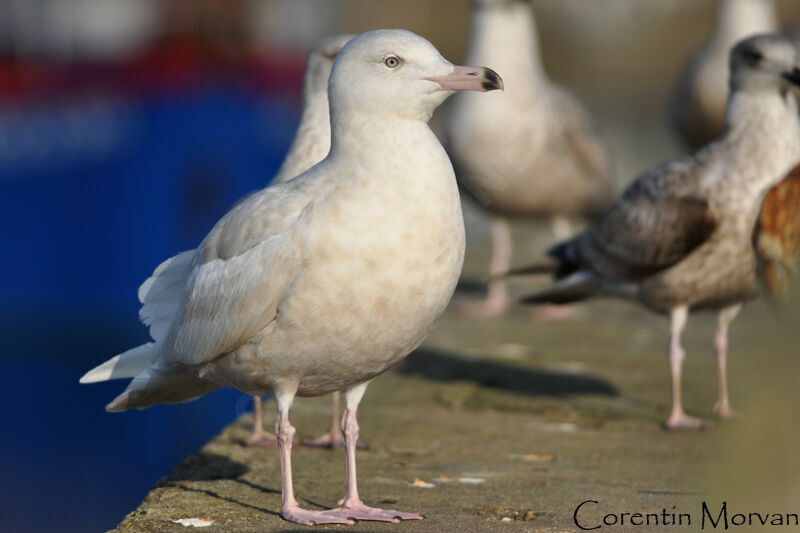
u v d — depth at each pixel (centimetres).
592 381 1181
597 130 1747
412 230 624
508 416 1027
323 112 888
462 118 1686
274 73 2372
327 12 2539
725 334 994
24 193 2309
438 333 1459
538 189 1667
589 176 1689
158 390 731
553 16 6253
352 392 697
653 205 1000
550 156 1655
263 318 643
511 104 1658
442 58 645
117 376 730
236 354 665
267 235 644
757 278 697
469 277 1930
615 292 1075
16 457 2103
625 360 1288
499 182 1670
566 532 648
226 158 2288
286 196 653
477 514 693
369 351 649
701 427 960
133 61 2217
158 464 2078
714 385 1142
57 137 2252
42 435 2219
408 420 1002
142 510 686
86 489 1931
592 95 5853
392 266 623
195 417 2077
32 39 2245
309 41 2484
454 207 645
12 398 2292
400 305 632
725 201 958
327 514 662
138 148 2223
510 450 895
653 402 1080
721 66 1947
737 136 962
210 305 664
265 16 2323
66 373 2297
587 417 1020
